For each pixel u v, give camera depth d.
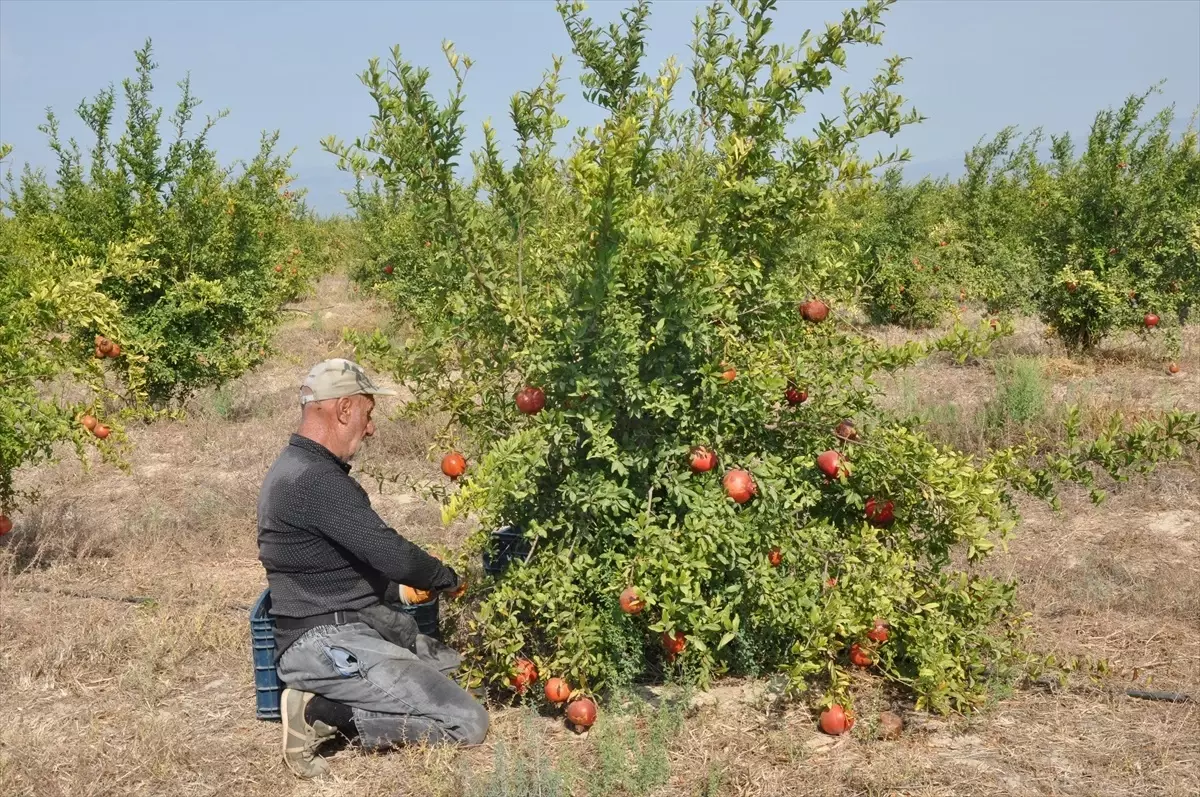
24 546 6.54
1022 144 17.47
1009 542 6.14
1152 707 4.09
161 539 6.74
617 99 4.55
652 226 3.91
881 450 4.20
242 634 5.09
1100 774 3.59
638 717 4.09
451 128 3.84
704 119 4.49
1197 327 14.38
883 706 4.18
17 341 5.70
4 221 11.64
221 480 8.32
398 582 3.90
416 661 3.97
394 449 8.88
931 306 14.94
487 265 4.16
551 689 4.05
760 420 4.32
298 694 3.84
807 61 3.95
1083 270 12.33
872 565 4.08
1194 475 7.24
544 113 4.30
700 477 4.21
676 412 4.21
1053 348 12.84
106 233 10.33
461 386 4.45
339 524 3.77
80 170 10.59
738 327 4.18
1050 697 4.21
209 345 10.62
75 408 5.91
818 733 3.97
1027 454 4.45
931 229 15.85
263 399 11.70
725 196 4.14
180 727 4.16
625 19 4.50
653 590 4.02
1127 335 13.38
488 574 4.62
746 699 4.25
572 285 4.02
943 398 10.02
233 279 10.66
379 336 4.40
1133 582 5.38
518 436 3.87
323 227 32.06
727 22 4.36
